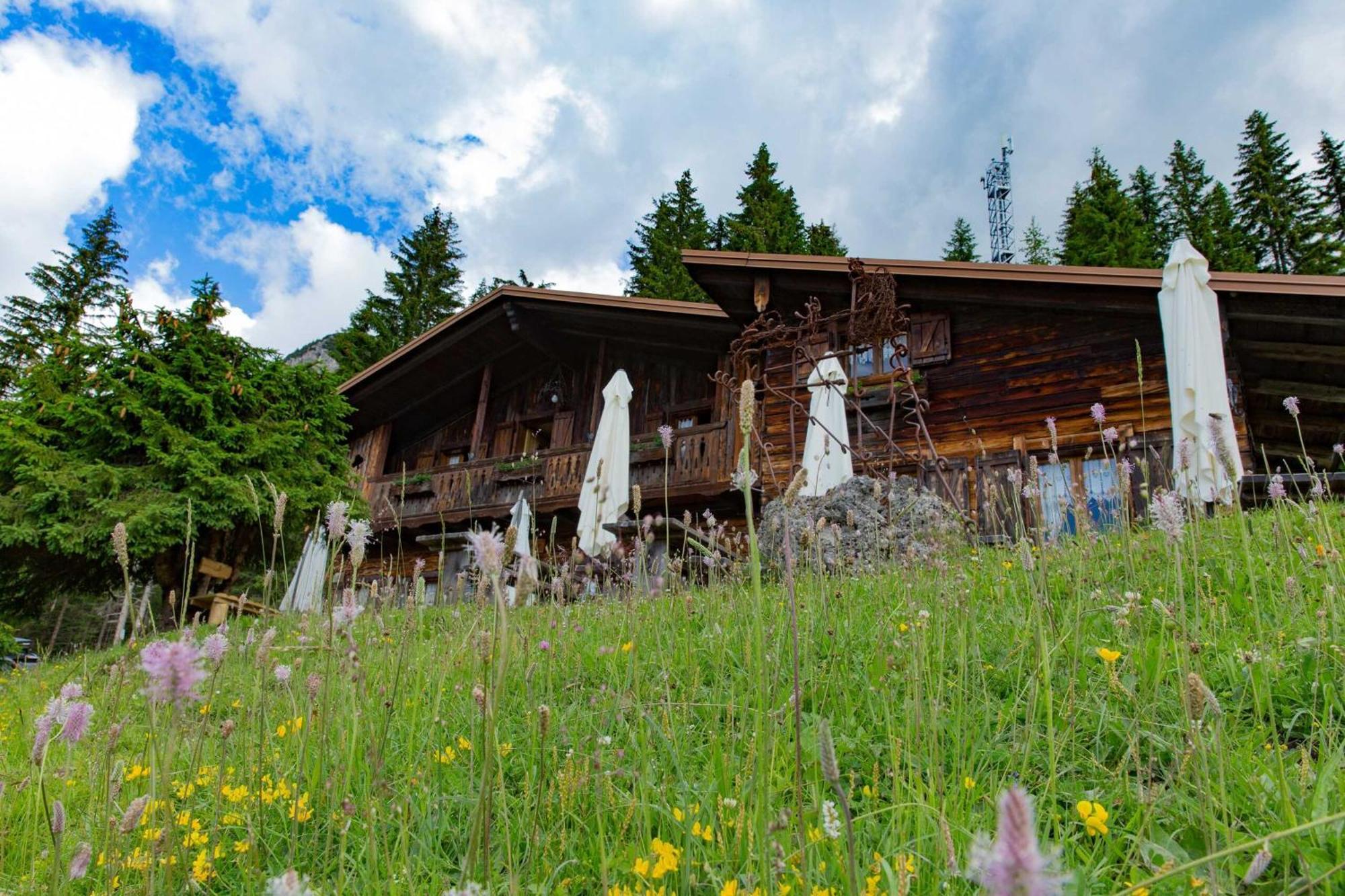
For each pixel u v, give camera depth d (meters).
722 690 3.43
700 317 16.03
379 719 3.17
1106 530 5.72
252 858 2.04
